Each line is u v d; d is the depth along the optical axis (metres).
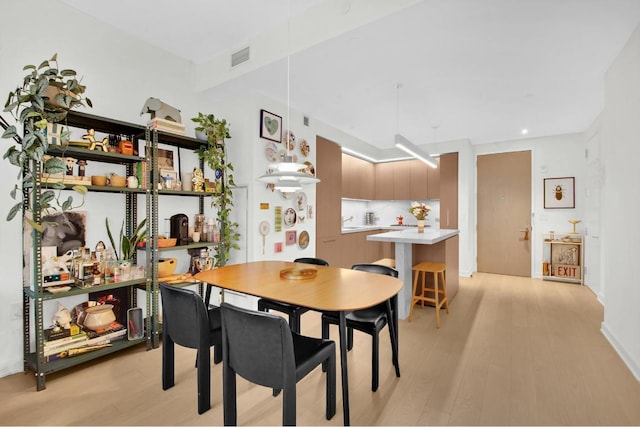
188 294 1.79
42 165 2.05
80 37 2.52
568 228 5.11
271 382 1.39
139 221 2.90
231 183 3.35
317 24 2.43
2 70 2.15
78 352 2.23
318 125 4.52
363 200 6.75
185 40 2.94
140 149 2.91
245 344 1.43
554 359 2.42
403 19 2.14
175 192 2.84
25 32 2.25
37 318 2.01
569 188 5.10
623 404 1.85
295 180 2.14
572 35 2.35
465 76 3.06
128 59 2.82
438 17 2.12
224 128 3.21
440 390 2.01
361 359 2.45
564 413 1.77
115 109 2.73
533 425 1.67
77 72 2.50
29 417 1.74
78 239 2.51
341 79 3.14
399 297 3.30
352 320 2.08
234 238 3.44
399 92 3.48
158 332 2.71
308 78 3.10
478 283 4.98
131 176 2.62
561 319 3.32
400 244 3.28
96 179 2.36
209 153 3.12
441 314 3.50
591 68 2.88
